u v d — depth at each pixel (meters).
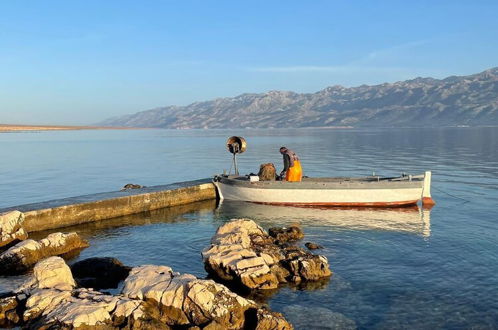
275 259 17.00
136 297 12.85
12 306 13.03
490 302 14.15
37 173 55.81
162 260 19.17
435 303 14.16
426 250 19.86
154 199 31.27
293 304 14.17
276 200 32.22
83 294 13.04
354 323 12.95
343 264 17.98
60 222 25.97
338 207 31.16
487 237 22.00
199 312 12.27
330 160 68.25
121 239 23.11
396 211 29.59
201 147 116.44
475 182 42.97
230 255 16.28
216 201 34.66
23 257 18.02
